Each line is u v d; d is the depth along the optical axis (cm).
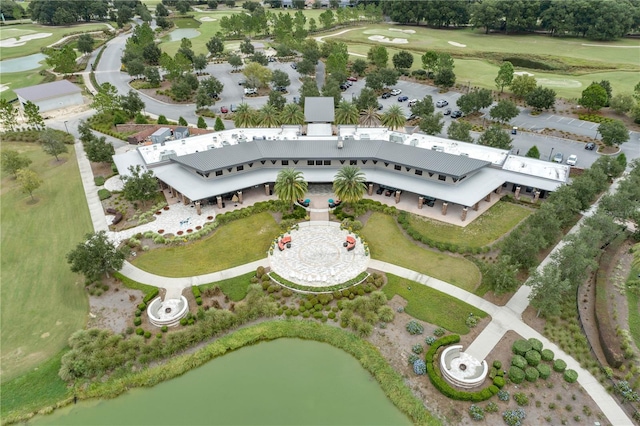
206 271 6156
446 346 4934
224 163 7644
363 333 5141
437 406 4338
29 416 4353
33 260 6450
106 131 10850
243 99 12938
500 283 5325
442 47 17838
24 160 8700
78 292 5812
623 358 4716
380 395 4509
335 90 11500
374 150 8038
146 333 5112
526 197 7881
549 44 17862
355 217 7312
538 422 4147
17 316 5462
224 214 7312
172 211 7525
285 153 7969
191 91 13362
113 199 7975
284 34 18725
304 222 7225
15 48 19088
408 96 12900
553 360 4716
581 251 5244
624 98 10806
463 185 7481
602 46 17250
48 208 7769
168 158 8250
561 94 12531
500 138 8738
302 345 5112
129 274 6109
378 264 6272
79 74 15575
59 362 4856
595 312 5278
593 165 7688
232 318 5316
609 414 4216
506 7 19388
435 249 6569
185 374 4791
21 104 12694
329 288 5791
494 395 4409
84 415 4384
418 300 5609
